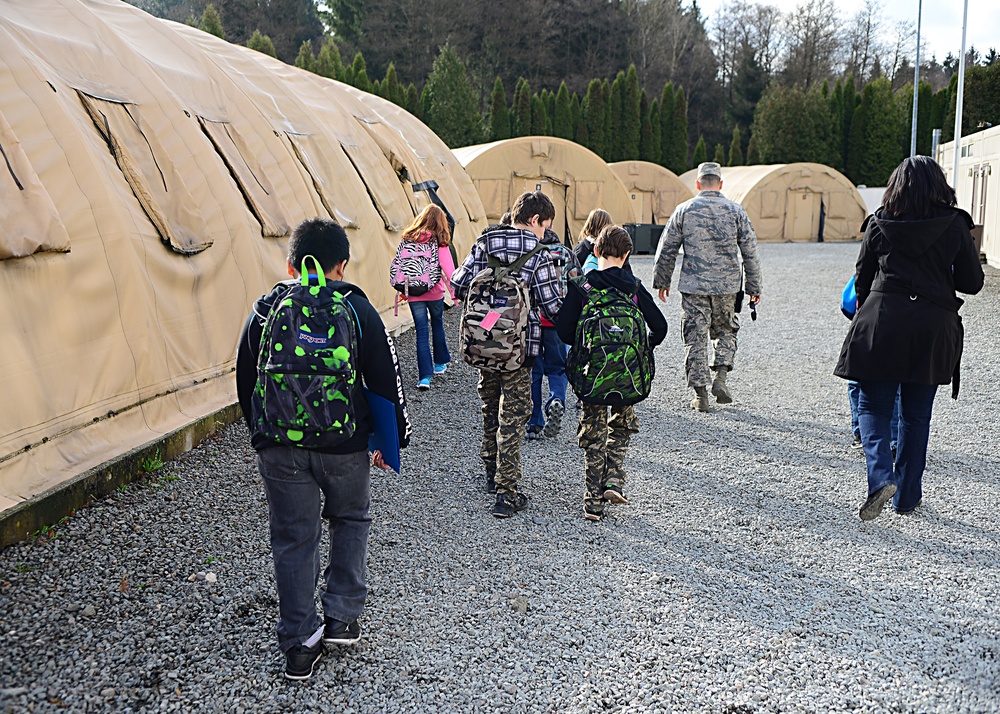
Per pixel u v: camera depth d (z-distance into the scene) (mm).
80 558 3893
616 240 4641
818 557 4262
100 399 5094
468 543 4402
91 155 5559
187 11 57750
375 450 3236
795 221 30891
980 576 4043
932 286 4465
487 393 4973
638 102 46031
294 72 12438
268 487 3076
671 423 6699
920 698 3059
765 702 3029
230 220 7176
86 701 2891
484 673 3199
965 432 6312
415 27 57062
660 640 3453
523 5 60375
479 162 22406
